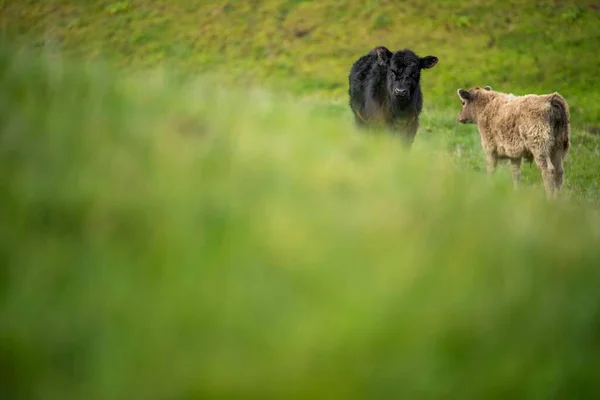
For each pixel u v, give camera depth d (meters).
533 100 42.78
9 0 144.25
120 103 17.92
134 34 136.50
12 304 10.64
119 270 11.67
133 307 11.12
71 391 9.89
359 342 11.70
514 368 12.73
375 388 11.31
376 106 45.12
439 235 14.88
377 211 15.06
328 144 19.89
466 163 54.81
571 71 118.25
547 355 13.34
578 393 13.02
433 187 17.31
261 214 13.98
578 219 19.89
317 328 11.65
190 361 10.64
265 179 15.42
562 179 43.47
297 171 16.36
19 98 16.19
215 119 18.50
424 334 12.40
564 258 15.85
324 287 12.55
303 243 13.40
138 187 13.64
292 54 130.50
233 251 12.78
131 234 12.43
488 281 14.17
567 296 14.69
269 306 11.83
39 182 13.02
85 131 15.31
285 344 11.27
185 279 11.84
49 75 17.95
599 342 14.10
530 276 14.73
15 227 12.02
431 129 70.00
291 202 14.77
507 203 19.17
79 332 10.49
